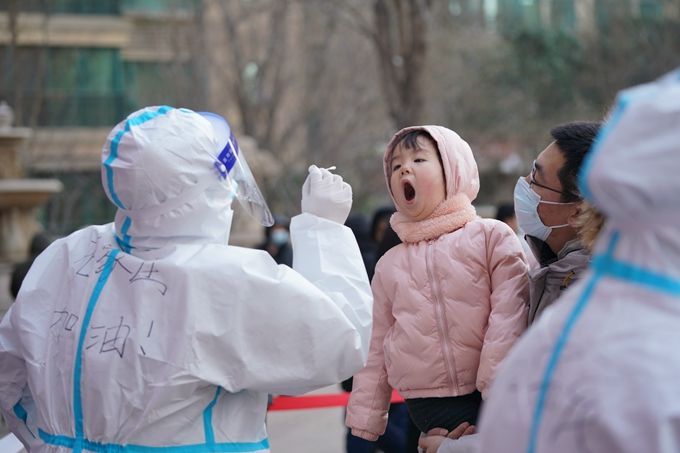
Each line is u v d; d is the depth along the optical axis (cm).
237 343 482
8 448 691
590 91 4850
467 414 589
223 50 4738
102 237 530
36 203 2170
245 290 485
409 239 614
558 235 565
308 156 4409
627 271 341
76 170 4122
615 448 324
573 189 548
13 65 3450
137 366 481
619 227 345
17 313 532
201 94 4272
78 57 4372
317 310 488
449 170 605
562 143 556
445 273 595
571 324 350
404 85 2820
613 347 333
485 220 605
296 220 535
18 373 546
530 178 570
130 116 510
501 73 4956
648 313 333
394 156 623
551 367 350
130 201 498
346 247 521
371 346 629
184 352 477
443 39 4634
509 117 4912
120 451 484
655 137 325
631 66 4672
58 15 4328
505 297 575
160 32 4497
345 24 4084
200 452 483
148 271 494
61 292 530
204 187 498
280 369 487
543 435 347
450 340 591
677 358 322
